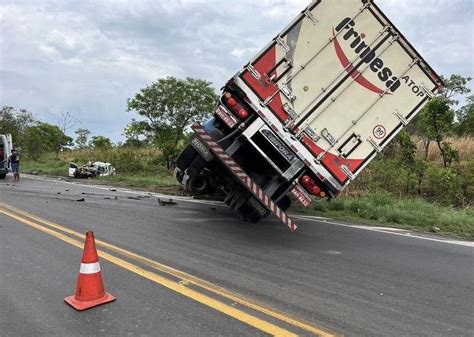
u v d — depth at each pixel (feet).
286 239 24.09
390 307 14.42
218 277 16.74
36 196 39.04
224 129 27.96
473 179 45.03
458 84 57.67
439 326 13.04
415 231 28.99
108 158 83.66
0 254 19.12
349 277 17.53
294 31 24.08
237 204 28.12
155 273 16.93
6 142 61.26
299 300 14.66
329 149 24.22
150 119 71.10
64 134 128.36
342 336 12.07
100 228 25.04
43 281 15.76
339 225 29.50
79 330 12.03
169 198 39.40
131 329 12.14
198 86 70.54
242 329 12.27
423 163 48.98
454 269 19.39
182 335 11.84
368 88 24.12
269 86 24.26
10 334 11.73
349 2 23.90
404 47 23.97
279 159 25.25
